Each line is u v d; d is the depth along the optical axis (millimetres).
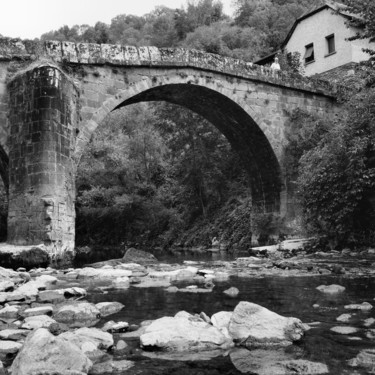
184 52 14906
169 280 7523
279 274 8203
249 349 3240
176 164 26719
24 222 10516
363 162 12195
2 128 11406
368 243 12766
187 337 3352
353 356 3027
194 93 16031
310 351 3152
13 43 11992
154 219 26578
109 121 32562
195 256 15727
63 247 10820
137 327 3922
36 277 7625
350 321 4051
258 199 18641
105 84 13414
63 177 11148
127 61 13742
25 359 2617
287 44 25109
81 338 3209
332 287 6027
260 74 16578
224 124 17969
